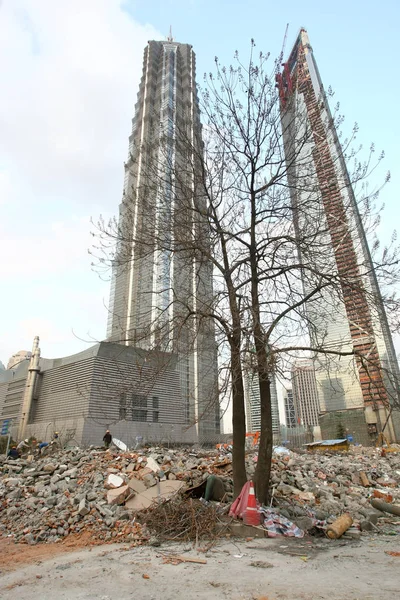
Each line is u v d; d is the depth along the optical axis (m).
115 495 9.80
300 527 8.19
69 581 5.24
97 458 14.63
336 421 70.25
